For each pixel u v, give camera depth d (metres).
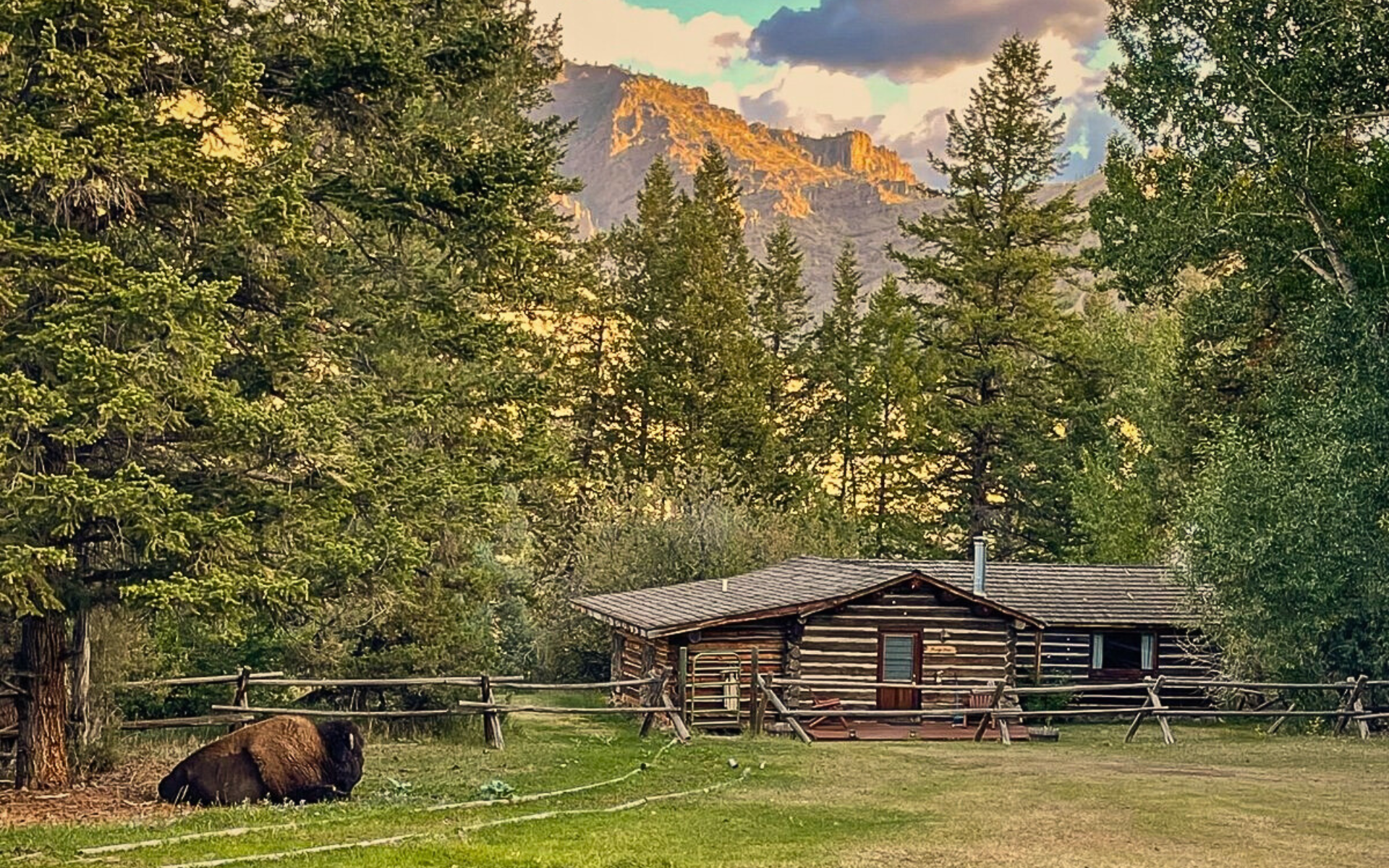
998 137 58.47
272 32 19.58
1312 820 16.25
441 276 22.72
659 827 15.34
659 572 44.38
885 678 31.92
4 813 16.23
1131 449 54.59
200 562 16.30
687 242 57.56
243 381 18.86
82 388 14.87
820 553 47.25
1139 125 33.44
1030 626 32.78
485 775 20.23
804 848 14.02
